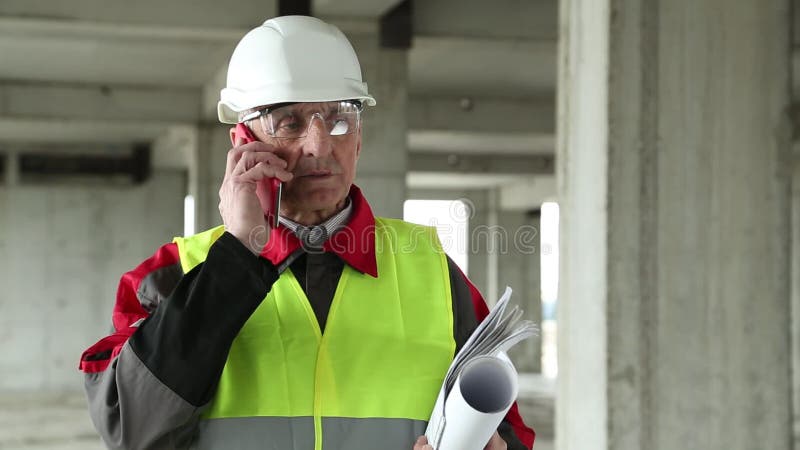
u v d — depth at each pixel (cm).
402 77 891
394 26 887
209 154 1408
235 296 152
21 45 1130
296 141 171
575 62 409
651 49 389
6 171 1992
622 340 386
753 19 395
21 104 1359
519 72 1280
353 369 174
